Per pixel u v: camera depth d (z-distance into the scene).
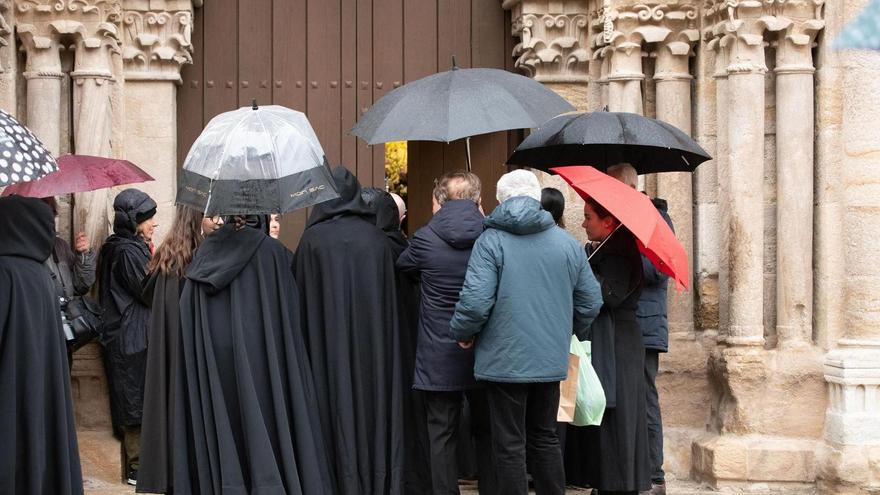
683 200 8.64
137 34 8.58
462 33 9.30
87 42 8.20
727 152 8.35
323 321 6.36
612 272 6.47
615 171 6.82
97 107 8.26
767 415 8.16
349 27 9.18
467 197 6.52
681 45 8.68
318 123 9.15
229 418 5.82
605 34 8.65
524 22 8.98
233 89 9.05
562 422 6.68
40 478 5.36
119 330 7.84
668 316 8.67
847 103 8.12
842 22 8.16
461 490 8.09
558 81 9.07
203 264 5.85
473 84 6.45
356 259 6.39
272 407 5.86
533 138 6.75
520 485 6.05
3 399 5.27
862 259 8.03
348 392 6.29
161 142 8.63
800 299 8.23
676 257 6.11
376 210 6.95
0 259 5.39
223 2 9.06
